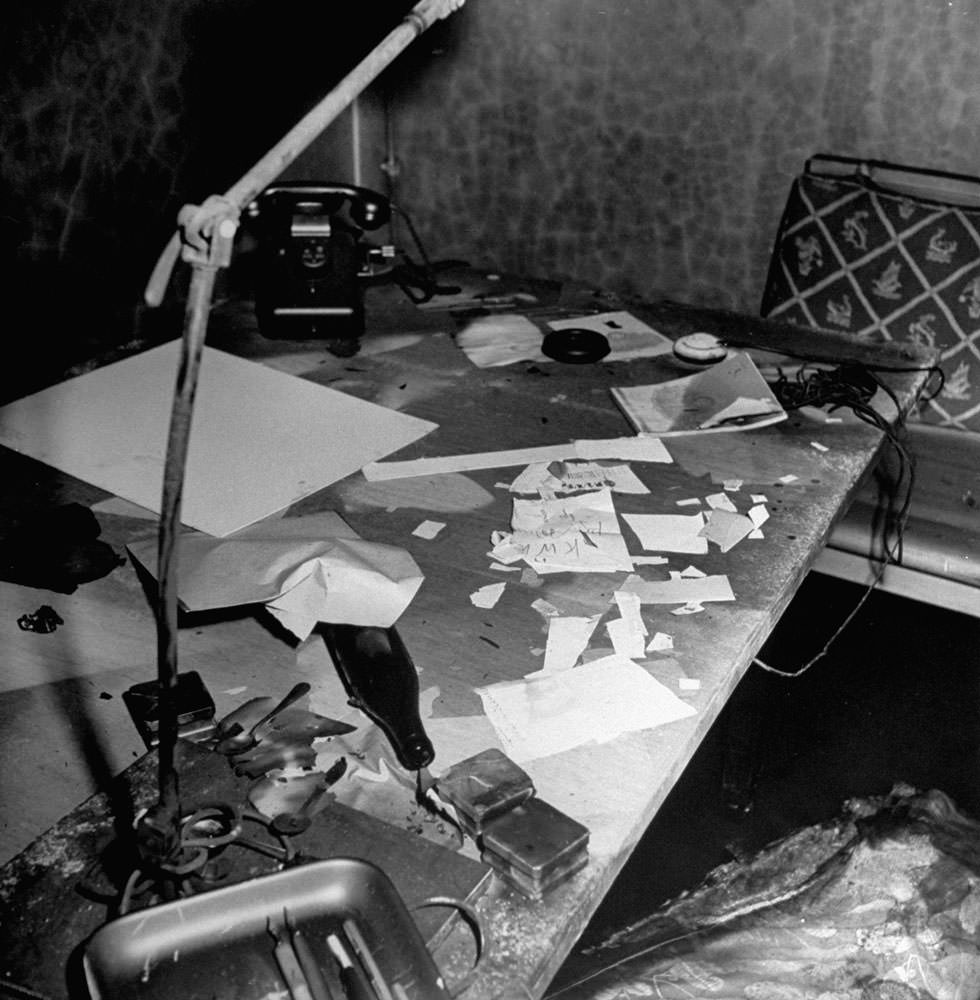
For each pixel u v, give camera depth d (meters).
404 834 0.88
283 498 1.42
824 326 2.29
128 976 0.75
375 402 1.68
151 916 0.76
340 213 2.63
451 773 0.94
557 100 2.61
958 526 1.97
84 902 0.83
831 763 2.12
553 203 2.73
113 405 1.66
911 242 2.19
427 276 2.10
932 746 2.16
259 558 1.23
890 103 2.32
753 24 2.36
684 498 1.45
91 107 1.80
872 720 2.22
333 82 2.44
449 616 1.20
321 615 1.15
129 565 1.29
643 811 0.96
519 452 1.55
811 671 2.33
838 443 1.59
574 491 1.45
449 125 2.72
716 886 1.80
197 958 0.76
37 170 1.75
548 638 1.17
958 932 1.63
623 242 2.71
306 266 1.86
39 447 1.54
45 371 1.82
